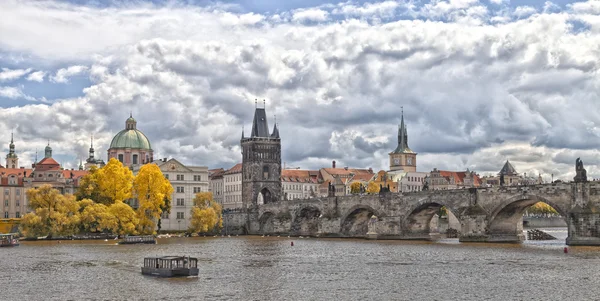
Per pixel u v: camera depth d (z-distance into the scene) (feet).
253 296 287.07
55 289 311.68
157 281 333.83
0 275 366.43
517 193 561.84
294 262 427.74
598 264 380.17
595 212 501.97
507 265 383.65
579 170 515.91
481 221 589.32
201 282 328.90
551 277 328.90
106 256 482.28
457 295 282.97
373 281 328.29
